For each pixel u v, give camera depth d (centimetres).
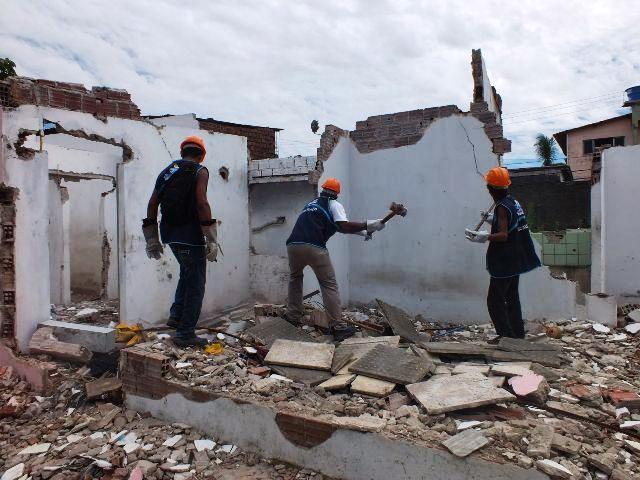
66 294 854
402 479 250
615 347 460
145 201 514
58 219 848
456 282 601
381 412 291
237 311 607
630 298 618
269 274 652
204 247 410
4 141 421
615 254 626
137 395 360
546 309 561
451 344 423
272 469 286
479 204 580
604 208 631
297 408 295
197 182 391
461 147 589
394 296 645
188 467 286
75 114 457
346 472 267
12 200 429
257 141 1259
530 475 222
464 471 234
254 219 711
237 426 307
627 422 289
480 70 580
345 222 474
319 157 608
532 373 331
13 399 375
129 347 383
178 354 383
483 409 291
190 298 408
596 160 655
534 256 448
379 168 650
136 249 505
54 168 740
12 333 430
